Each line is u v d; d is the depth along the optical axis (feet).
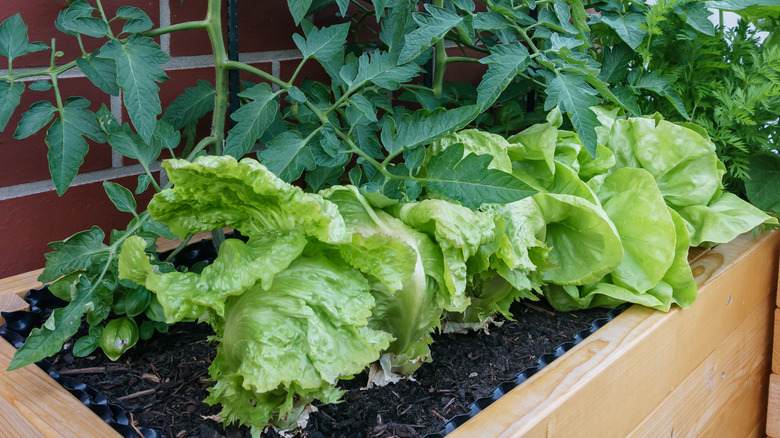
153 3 3.72
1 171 3.52
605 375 3.17
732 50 4.18
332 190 3.05
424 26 3.30
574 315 3.65
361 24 4.33
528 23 3.80
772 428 4.66
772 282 4.45
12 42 3.05
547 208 3.45
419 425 2.98
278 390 2.83
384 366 3.11
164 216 2.94
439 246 3.06
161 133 3.29
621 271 3.58
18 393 2.96
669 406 3.65
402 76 3.33
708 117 4.18
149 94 3.06
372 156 3.45
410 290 2.95
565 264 3.57
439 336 3.45
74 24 3.05
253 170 2.72
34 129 3.07
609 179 3.69
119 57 3.05
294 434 2.93
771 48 3.96
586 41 3.53
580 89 3.34
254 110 3.22
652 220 3.51
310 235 2.82
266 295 2.78
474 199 3.13
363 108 3.25
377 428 2.96
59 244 3.15
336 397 2.82
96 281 3.20
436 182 3.19
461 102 4.18
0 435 3.07
